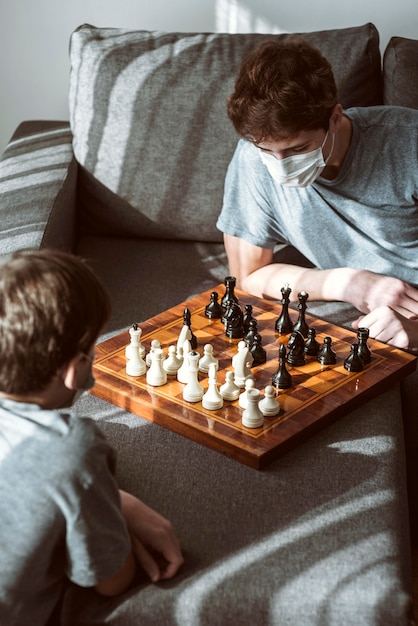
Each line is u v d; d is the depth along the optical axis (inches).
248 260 90.3
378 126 83.0
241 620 53.0
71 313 48.3
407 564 57.2
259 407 67.0
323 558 55.8
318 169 77.8
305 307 77.2
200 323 80.1
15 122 117.5
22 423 49.8
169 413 67.4
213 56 95.0
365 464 64.0
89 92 97.1
